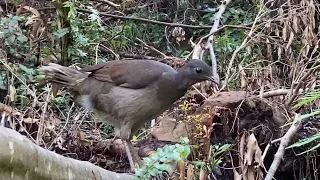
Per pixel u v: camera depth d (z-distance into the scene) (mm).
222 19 9312
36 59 7316
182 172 4230
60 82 5613
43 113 5777
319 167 5852
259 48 7590
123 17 8734
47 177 3162
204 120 4680
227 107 5621
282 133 5660
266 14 8133
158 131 5770
